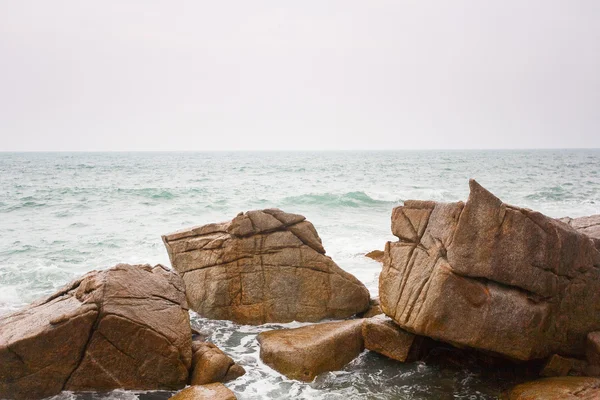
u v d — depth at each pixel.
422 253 10.58
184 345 10.07
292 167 90.44
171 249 14.17
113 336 9.36
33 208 33.94
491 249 9.65
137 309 9.78
